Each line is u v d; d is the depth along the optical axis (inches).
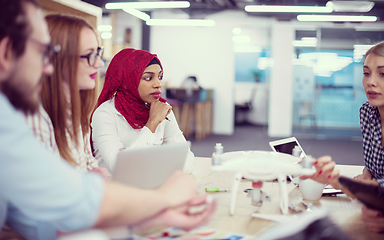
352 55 321.1
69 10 77.1
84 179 22.5
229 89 318.3
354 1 223.8
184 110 275.6
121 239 19.1
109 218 22.4
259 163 32.7
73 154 39.6
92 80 38.5
